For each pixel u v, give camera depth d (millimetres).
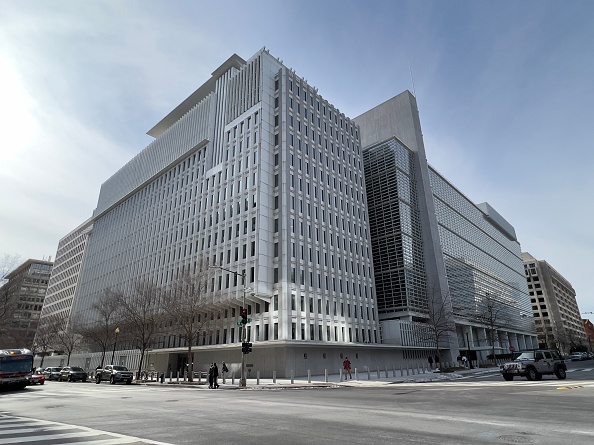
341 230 55344
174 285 49344
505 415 10062
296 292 43844
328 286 49000
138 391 24047
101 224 89938
